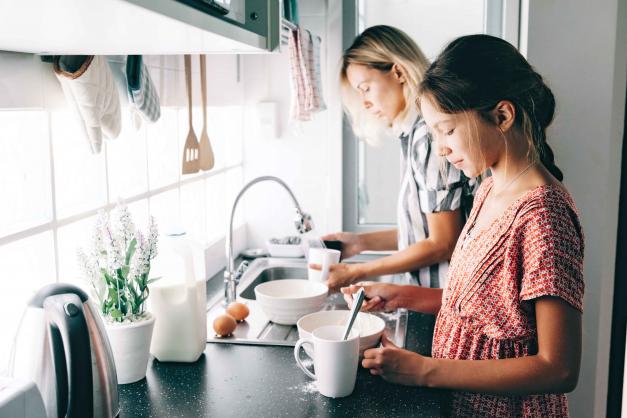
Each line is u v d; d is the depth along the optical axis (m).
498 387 1.16
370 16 2.75
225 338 1.56
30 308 0.97
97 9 0.67
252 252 2.68
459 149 1.27
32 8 0.67
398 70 1.95
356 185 2.86
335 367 1.21
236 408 1.18
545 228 1.14
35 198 1.33
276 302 1.66
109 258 1.25
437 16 2.71
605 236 2.05
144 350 1.29
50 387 0.95
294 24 2.09
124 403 1.20
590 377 2.07
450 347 1.32
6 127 1.28
